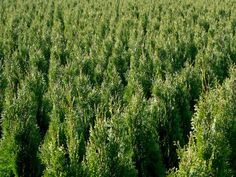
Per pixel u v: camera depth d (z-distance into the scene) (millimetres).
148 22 36250
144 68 20234
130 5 44438
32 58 22906
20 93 14492
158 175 11961
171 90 13852
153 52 24188
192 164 9375
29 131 12406
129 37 30531
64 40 29828
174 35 29062
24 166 12312
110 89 16734
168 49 23875
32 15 41812
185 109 15062
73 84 17547
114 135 10602
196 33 27750
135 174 10508
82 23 35281
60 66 22125
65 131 12359
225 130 12453
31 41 28906
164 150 13289
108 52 25484
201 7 41656
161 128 13250
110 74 20391
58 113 13945
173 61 21922
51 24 39344
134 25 33281
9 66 20641
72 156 10117
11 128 12414
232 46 25016
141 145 11883
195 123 12250
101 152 10234
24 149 12289
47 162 10414
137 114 11914
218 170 10328
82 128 12758
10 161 12195
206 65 20109
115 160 10305
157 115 13219
